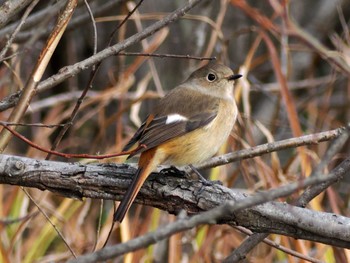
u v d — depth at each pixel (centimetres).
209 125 885
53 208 1170
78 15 1217
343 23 1335
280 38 1281
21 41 992
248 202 522
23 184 749
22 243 1185
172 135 849
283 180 1096
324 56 1279
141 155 813
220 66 963
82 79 1442
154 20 1362
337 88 1465
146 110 1366
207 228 1095
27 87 717
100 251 516
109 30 1381
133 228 1077
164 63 1380
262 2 1495
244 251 784
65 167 745
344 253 952
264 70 1500
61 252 1154
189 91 931
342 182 1301
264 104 1445
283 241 968
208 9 1375
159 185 746
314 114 1375
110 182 742
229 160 865
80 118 1377
